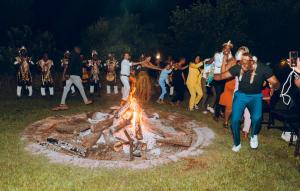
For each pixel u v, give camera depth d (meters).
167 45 20.91
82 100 12.83
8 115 10.52
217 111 10.35
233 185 6.36
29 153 7.52
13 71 15.45
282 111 9.22
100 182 6.31
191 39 18.50
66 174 6.57
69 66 11.45
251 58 7.32
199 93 11.45
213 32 18.02
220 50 10.36
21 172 6.59
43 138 8.54
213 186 6.29
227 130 9.50
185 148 8.20
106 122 8.60
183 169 6.95
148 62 12.36
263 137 9.03
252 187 6.34
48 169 6.76
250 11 18.66
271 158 7.68
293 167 7.28
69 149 7.68
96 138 8.07
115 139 8.08
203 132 9.27
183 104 12.56
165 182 6.38
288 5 18.14
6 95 13.38
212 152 7.85
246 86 7.49
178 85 12.29
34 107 11.59
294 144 8.55
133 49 19.95
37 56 17.31
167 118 10.57
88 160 7.24
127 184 6.27
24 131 9.02
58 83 15.13
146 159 7.48
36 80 15.05
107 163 7.12
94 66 13.51
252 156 7.70
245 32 18.55
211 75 10.66
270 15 18.36
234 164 7.24
